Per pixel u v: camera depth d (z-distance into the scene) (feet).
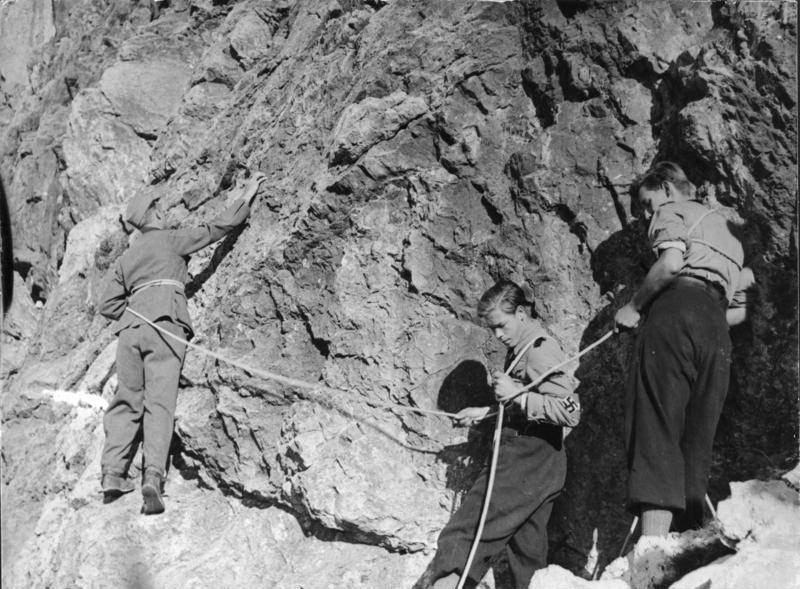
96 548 19.92
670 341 15.48
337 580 18.47
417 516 18.58
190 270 23.04
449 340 19.38
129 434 21.15
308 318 20.57
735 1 17.79
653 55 18.40
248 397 20.40
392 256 20.15
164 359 20.97
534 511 16.67
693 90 17.84
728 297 16.05
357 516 18.52
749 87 17.06
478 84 20.34
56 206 33.60
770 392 16.80
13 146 38.37
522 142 19.85
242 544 19.63
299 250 20.72
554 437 16.88
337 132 21.06
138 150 30.14
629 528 17.24
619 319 16.12
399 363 19.49
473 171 19.93
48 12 44.24
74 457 23.18
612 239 18.47
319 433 19.44
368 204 20.54
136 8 36.01
